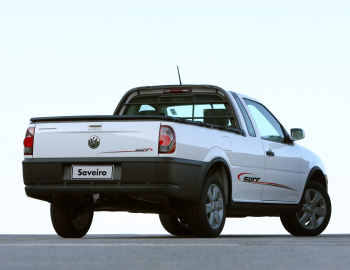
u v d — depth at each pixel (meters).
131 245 13.44
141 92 22.47
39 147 17.83
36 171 17.72
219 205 18.59
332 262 9.59
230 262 9.49
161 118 17.03
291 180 22.48
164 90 22.12
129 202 18.84
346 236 22.23
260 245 13.52
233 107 20.78
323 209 24.03
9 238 19.62
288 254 10.98
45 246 13.20
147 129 17.03
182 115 21.73
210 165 18.11
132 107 22.61
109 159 17.12
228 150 19.19
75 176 17.39
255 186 20.48
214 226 18.42
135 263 9.30
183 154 17.16
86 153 17.36
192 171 17.38
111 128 17.27
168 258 10.12
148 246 13.07
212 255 10.73
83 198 19.02
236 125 20.61
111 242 14.96
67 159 17.47
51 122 17.84
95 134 17.34
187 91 21.75
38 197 18.36
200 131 18.05
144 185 16.92
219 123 21.11
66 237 19.56
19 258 10.18
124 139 17.12
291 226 23.17
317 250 12.02
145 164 16.86
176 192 16.92
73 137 17.53
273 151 21.70
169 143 16.84
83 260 9.80
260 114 22.41
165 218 24.42
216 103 21.25
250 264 9.20
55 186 17.58
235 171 19.44
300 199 23.11
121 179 17.03
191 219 17.92
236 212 20.08
